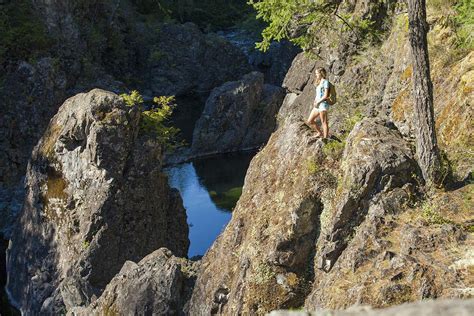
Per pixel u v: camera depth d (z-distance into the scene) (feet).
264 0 57.57
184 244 77.00
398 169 41.78
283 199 44.70
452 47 62.39
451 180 43.50
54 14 132.98
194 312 47.67
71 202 69.10
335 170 43.91
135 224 68.74
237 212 48.88
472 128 48.67
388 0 81.35
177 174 121.19
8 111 110.32
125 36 177.99
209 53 183.62
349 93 81.51
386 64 75.72
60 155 70.49
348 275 38.68
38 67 114.73
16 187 105.19
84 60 134.62
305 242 43.01
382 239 39.14
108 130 66.49
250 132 136.05
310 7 59.06
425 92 42.32
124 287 50.70
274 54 188.55
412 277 35.17
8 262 78.23
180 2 226.38
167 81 178.70
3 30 117.60
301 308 41.63
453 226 38.24
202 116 133.28
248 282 42.98
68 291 66.54
